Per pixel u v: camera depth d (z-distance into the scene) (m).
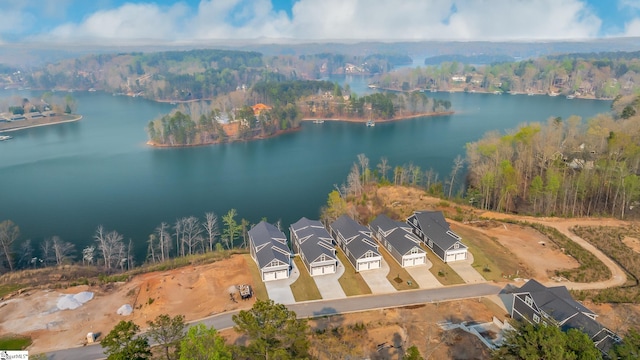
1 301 63.56
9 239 87.81
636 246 80.81
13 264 84.62
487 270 72.88
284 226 103.81
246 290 64.81
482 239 85.50
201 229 101.88
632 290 65.88
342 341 53.69
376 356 50.66
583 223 92.88
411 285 68.44
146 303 63.53
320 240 76.81
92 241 96.88
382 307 62.28
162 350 50.75
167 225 104.12
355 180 117.69
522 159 117.62
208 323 58.31
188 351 36.88
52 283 70.12
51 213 113.69
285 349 40.56
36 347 53.75
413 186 121.50
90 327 58.03
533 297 55.03
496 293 66.06
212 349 36.47
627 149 110.12
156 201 122.56
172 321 45.81
